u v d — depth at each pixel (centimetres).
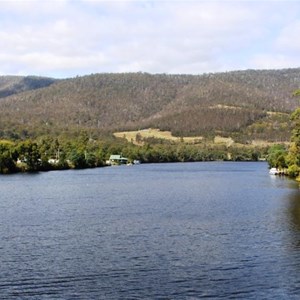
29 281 4659
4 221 7981
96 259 5406
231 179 18238
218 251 5734
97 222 7850
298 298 4191
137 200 11212
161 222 7812
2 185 15388
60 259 5406
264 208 9450
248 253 5628
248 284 4547
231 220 7962
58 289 4450
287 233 6775
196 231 6981
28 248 5928
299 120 14025
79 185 15588
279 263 5203
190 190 13800
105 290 4416
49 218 8312
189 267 5075
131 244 6141
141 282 4612
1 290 4425
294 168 16788
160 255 5566
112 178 19162
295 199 10888
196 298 4209
